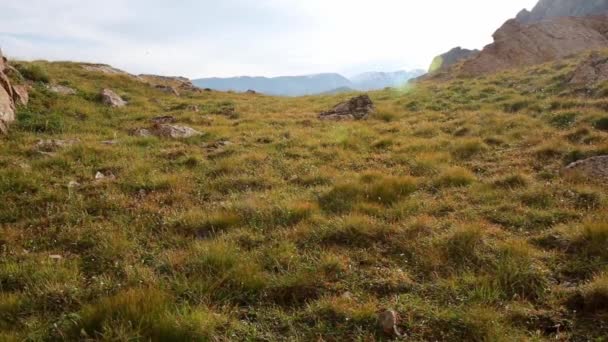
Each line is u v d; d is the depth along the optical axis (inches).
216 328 218.8
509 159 502.3
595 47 1454.2
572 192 375.6
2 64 725.3
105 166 491.2
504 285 249.1
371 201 387.5
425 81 1489.9
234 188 438.6
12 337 205.8
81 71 1165.7
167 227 343.9
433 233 315.3
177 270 277.3
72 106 773.3
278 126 765.9
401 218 350.3
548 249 293.6
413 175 475.8
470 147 550.0
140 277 263.1
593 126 569.0
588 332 210.1
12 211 366.3
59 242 320.8
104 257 294.7
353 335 215.3
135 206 385.4
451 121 719.7
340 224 329.4
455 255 286.8
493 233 315.9
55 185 425.1
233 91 1588.3
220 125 778.8
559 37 1505.9
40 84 848.3
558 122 631.8
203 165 510.3
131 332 204.4
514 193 389.1
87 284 262.2
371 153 573.9
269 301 247.1
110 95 903.7
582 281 249.3
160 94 1182.3
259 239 318.7
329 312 231.8
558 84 898.7
